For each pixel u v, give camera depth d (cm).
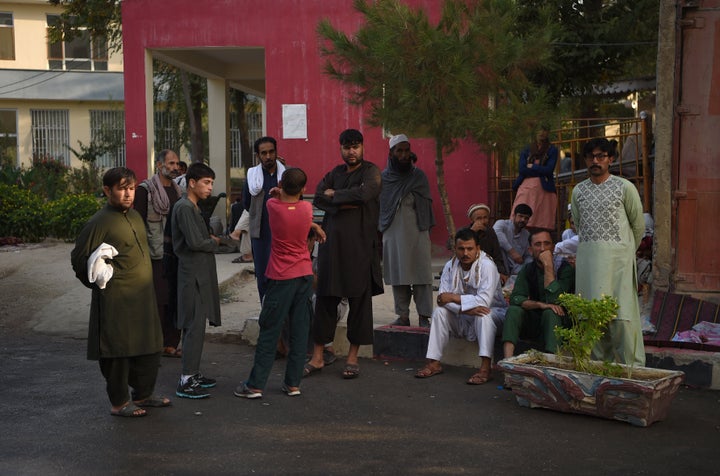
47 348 798
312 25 1285
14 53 3019
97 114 3141
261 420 555
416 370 705
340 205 664
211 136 1659
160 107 2800
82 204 1542
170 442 506
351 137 670
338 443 506
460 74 779
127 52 1339
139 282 549
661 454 486
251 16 1302
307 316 624
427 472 455
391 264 772
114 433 523
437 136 870
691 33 795
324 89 1285
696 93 796
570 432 529
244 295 1027
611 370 566
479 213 823
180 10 1320
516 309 658
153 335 557
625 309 614
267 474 452
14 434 520
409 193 766
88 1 1983
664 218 805
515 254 912
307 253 623
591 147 621
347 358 700
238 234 707
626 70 1992
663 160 804
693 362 640
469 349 716
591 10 1625
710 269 798
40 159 2881
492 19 823
